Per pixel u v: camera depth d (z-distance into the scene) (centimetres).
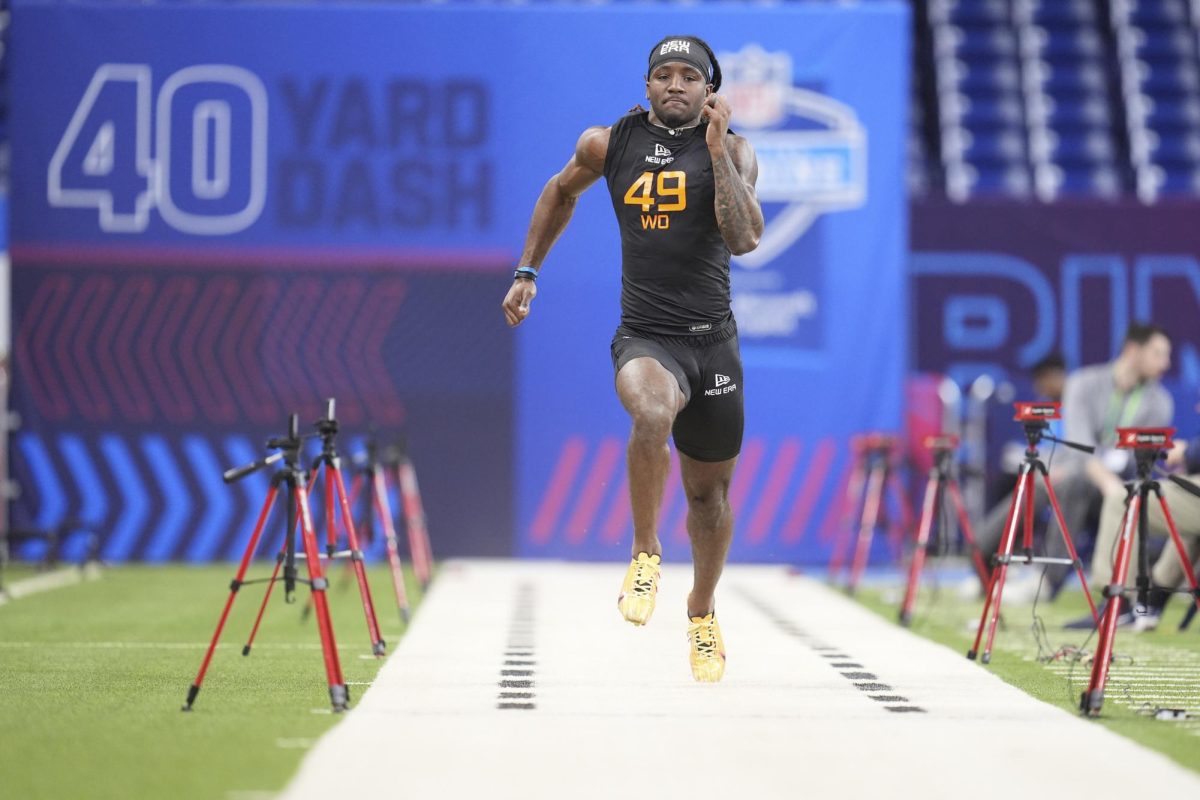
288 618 2417
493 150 3444
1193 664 1962
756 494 3447
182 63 3425
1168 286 3544
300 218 3428
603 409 3434
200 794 1098
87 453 3416
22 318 3412
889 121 3444
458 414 3431
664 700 1537
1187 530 2361
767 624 2341
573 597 2730
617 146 1559
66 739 1306
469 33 3447
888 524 3406
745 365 3438
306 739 1307
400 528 3431
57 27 3416
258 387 3422
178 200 3419
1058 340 3556
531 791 1105
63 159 3416
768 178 3441
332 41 3438
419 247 3434
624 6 3453
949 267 3572
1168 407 2769
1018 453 3131
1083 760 1231
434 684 1647
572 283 3434
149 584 2992
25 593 2805
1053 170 4872
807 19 3444
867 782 1148
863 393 3444
